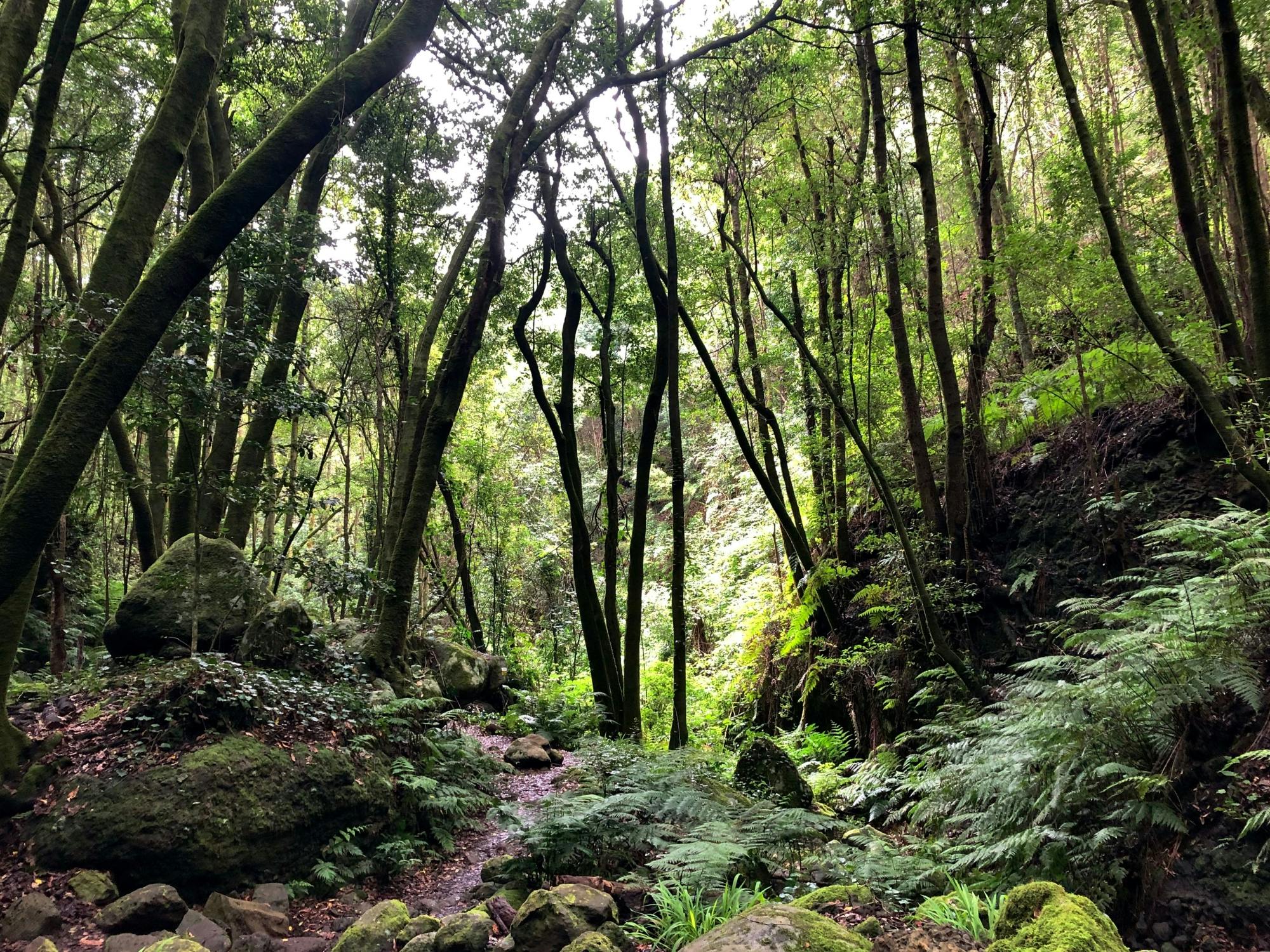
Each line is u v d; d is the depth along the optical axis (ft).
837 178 25.41
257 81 28.63
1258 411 15.28
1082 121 16.25
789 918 8.46
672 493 24.29
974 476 24.20
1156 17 19.85
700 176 32.91
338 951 10.34
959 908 10.11
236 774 13.03
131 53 32.17
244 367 24.84
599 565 52.80
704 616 47.55
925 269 26.96
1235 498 17.16
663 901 11.05
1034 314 21.56
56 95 16.79
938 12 19.88
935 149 37.68
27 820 12.11
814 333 30.94
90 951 10.03
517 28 26.32
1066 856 11.94
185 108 16.70
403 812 15.85
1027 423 24.98
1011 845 11.89
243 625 19.25
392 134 27.91
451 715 23.58
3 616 13.44
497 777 20.65
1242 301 19.36
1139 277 20.42
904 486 27.76
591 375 37.65
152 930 10.77
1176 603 13.38
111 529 42.14
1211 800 11.75
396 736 17.65
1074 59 32.27
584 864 13.78
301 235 23.18
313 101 14.11
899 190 24.90
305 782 13.82
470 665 30.17
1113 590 19.01
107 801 12.05
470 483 47.91
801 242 26.05
